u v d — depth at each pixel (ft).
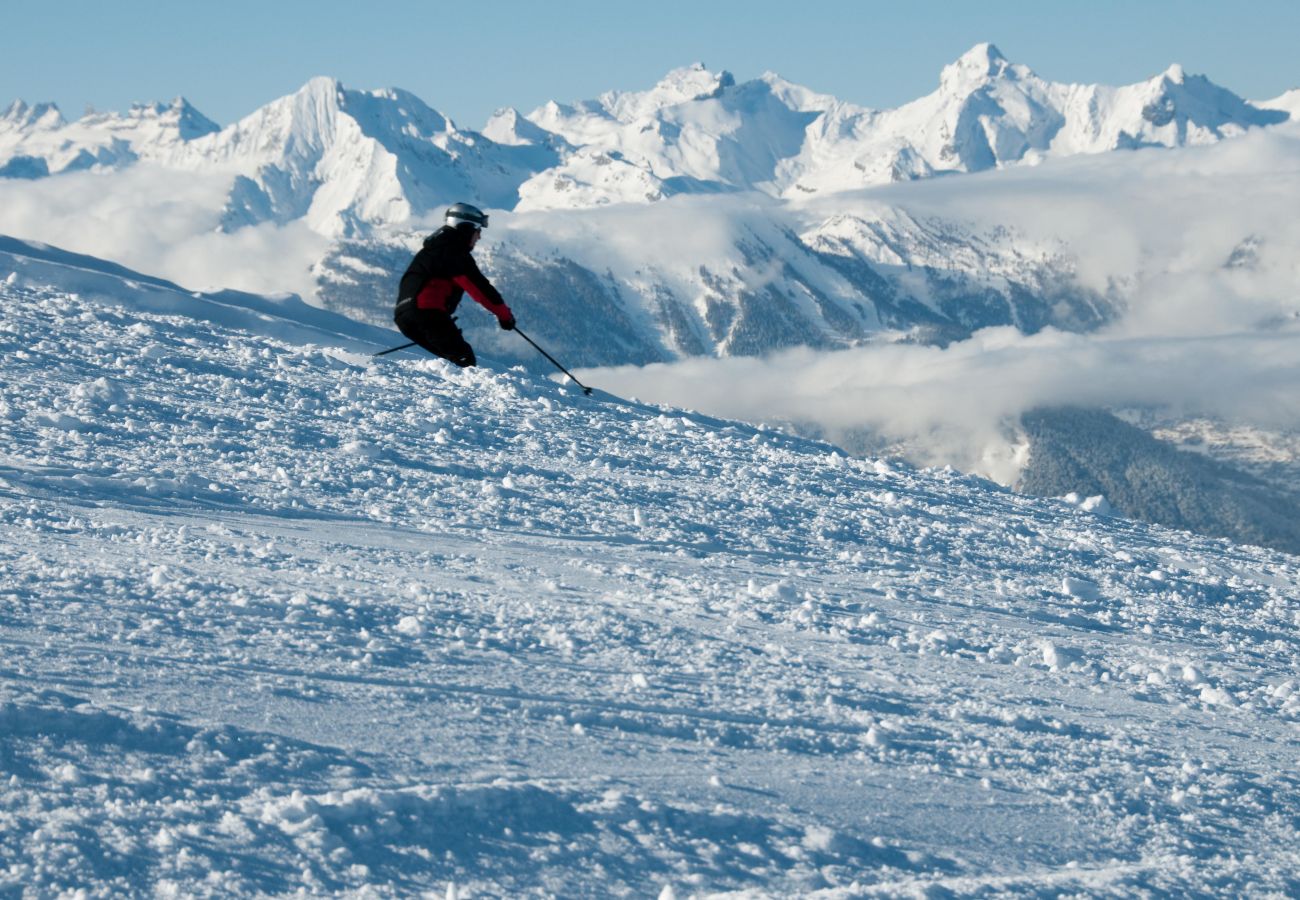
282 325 113.09
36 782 16.99
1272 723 37.99
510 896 16.30
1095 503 103.04
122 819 16.31
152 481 47.93
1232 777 29.45
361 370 94.22
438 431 74.59
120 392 66.90
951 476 103.65
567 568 45.68
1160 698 38.93
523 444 76.13
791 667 34.06
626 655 32.09
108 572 31.48
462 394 90.53
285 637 27.50
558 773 21.24
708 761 23.82
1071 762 28.58
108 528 39.09
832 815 21.59
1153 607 60.08
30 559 31.96
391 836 17.25
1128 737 32.37
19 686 20.17
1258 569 82.69
